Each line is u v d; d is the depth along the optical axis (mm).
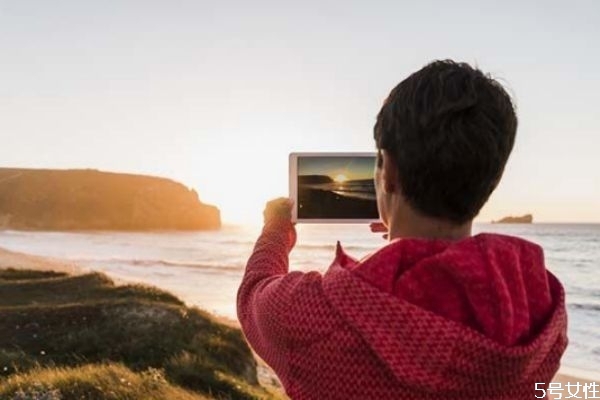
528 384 1388
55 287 35125
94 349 19797
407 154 1394
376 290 1347
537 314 1427
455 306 1354
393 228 1504
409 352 1301
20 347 20078
